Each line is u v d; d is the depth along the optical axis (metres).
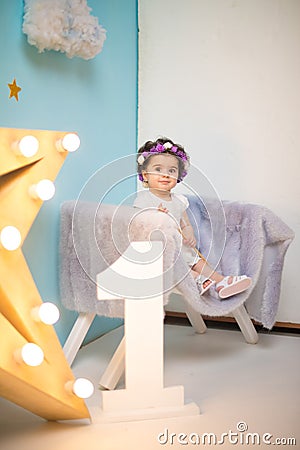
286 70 2.81
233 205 2.57
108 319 2.81
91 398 1.99
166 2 2.97
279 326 2.90
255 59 2.86
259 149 2.88
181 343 2.64
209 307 2.24
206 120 2.96
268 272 2.53
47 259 2.28
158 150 2.12
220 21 2.90
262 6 2.83
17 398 1.66
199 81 2.96
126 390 1.84
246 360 2.40
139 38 3.04
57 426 1.77
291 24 2.79
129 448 1.63
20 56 2.10
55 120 2.31
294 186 2.84
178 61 2.98
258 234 2.46
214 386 2.10
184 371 2.26
